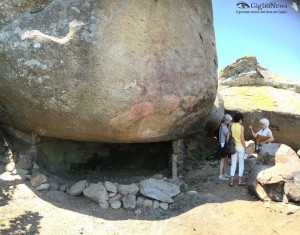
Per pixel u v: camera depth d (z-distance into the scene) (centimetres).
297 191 595
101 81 576
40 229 513
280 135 948
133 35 597
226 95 1061
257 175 632
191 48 671
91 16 585
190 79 657
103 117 591
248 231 538
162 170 770
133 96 587
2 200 558
